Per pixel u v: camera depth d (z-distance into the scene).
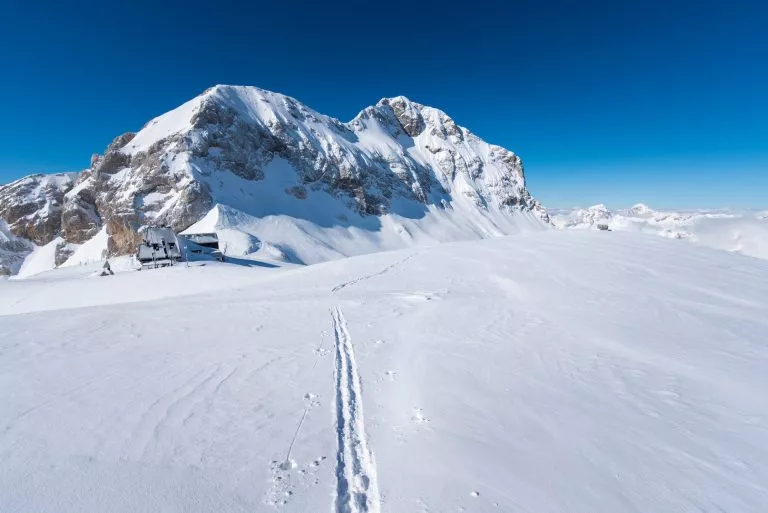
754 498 4.95
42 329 13.29
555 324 12.74
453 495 4.92
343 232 133.25
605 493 5.02
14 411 7.13
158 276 42.41
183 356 10.32
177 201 100.94
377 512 4.73
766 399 7.61
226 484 5.18
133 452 5.87
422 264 26.53
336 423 6.81
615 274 19.22
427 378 8.70
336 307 16.36
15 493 4.93
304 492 5.07
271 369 9.35
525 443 6.12
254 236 96.56
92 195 124.25
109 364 9.68
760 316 13.04
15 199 153.62
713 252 24.05
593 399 7.69
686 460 5.73
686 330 11.84
